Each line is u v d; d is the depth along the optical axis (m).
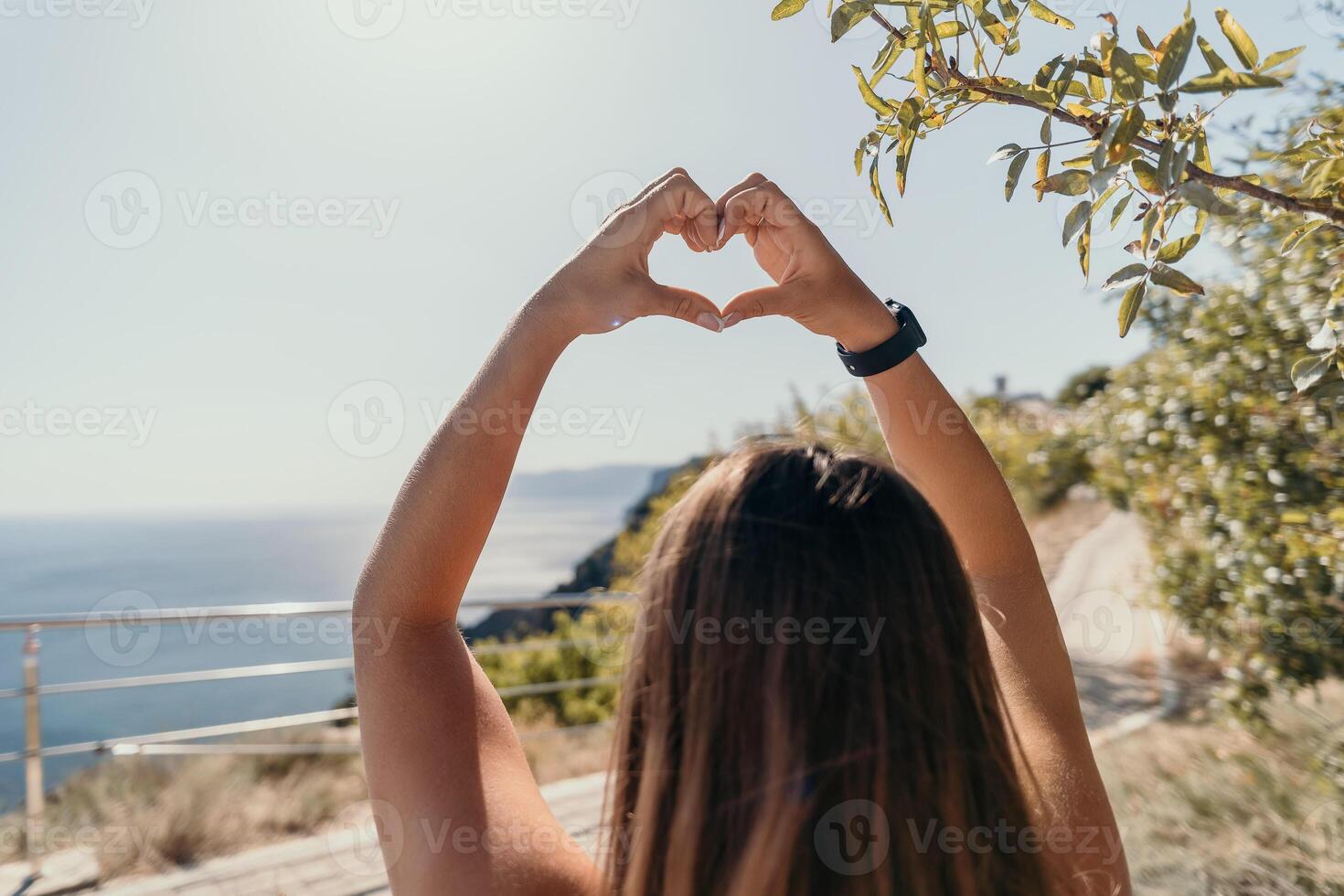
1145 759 4.26
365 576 0.65
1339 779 3.32
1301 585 3.75
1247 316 3.91
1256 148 1.99
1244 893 2.70
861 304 0.71
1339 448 3.52
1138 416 4.95
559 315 0.64
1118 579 7.82
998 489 0.76
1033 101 1.06
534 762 5.43
